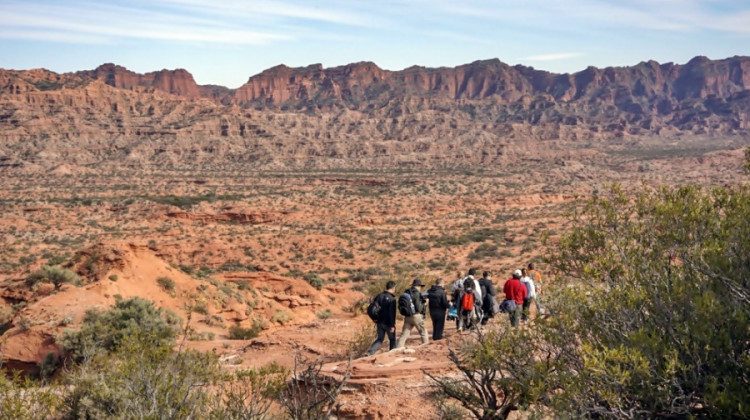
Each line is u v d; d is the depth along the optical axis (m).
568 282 8.20
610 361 6.85
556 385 7.30
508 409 8.27
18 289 32.94
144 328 21.38
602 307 7.39
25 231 104.00
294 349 17.55
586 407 6.75
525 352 8.05
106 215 126.69
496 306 14.15
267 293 43.28
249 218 123.12
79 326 21.89
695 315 6.72
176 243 83.62
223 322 33.38
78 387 9.48
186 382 8.93
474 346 8.98
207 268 76.56
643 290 7.27
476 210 140.88
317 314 29.56
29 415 8.55
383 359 11.96
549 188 180.75
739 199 8.04
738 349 6.52
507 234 102.06
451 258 83.50
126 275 33.53
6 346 20.81
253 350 18.06
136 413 8.29
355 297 51.72
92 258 34.28
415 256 85.94
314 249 90.75
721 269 7.18
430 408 9.73
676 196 8.46
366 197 168.25
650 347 6.47
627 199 8.77
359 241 97.88
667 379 6.34
